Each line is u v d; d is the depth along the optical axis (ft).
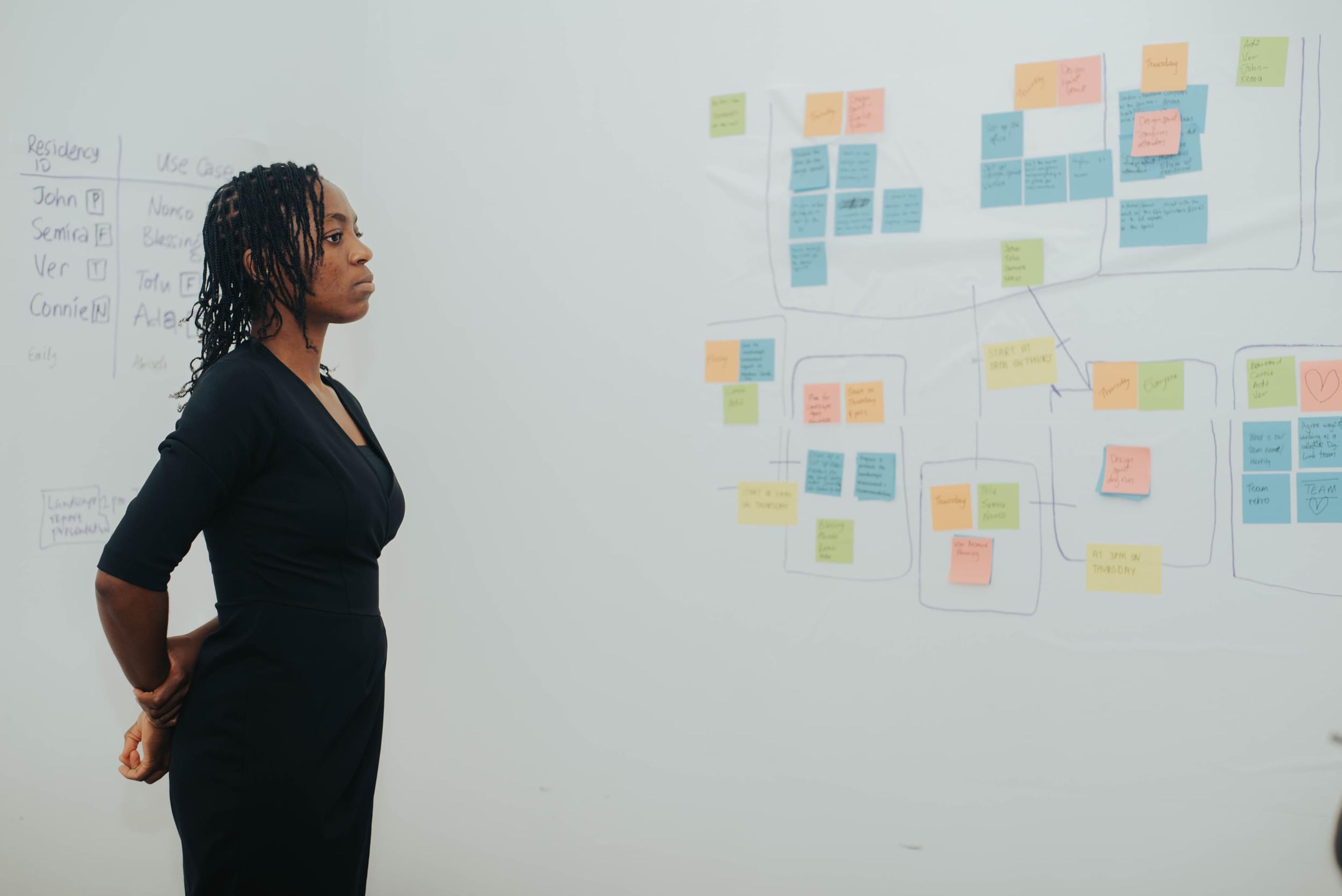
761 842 5.41
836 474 5.29
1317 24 4.67
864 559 5.25
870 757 5.24
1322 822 4.66
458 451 5.91
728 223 5.47
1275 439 4.72
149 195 5.88
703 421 5.52
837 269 5.29
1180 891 4.83
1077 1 4.94
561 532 5.74
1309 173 4.68
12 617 5.95
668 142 5.57
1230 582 4.77
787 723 5.37
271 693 3.49
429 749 5.94
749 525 5.43
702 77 5.51
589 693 5.69
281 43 5.99
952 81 5.11
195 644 3.71
